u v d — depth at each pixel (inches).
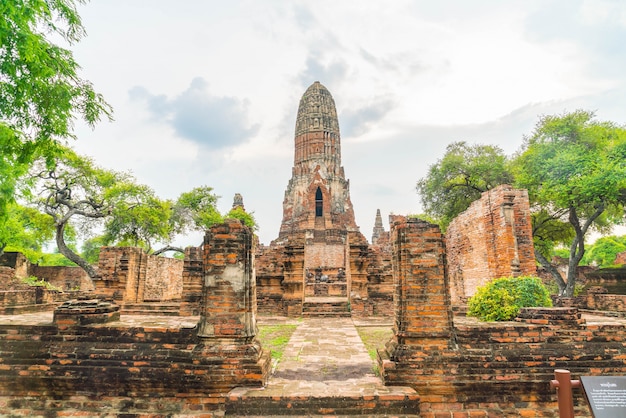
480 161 1106.1
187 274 547.2
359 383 257.3
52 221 1037.8
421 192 1231.5
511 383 253.9
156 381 255.6
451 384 252.5
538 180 855.7
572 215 844.0
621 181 661.9
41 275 1239.5
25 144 358.3
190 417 247.4
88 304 285.1
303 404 229.0
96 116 380.8
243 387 248.7
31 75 318.7
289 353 355.3
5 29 281.0
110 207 1043.9
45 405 258.4
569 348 263.7
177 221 1423.5
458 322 314.3
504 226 608.4
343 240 1788.9
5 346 266.2
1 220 450.0
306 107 2218.3
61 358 262.4
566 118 867.4
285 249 715.4
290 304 686.5
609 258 1593.3
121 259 622.8
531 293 338.3
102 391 258.8
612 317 433.7
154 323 292.2
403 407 229.5
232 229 277.1
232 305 267.4
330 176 2074.3
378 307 700.0
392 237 295.6
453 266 887.7
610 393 170.7
